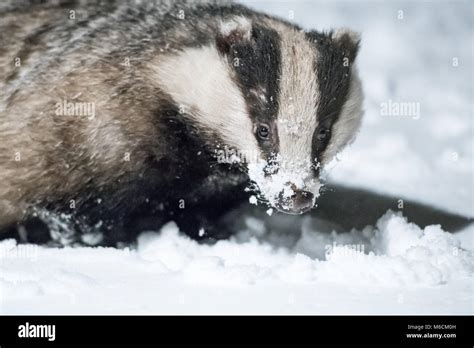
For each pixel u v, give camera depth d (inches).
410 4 747.4
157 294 282.8
